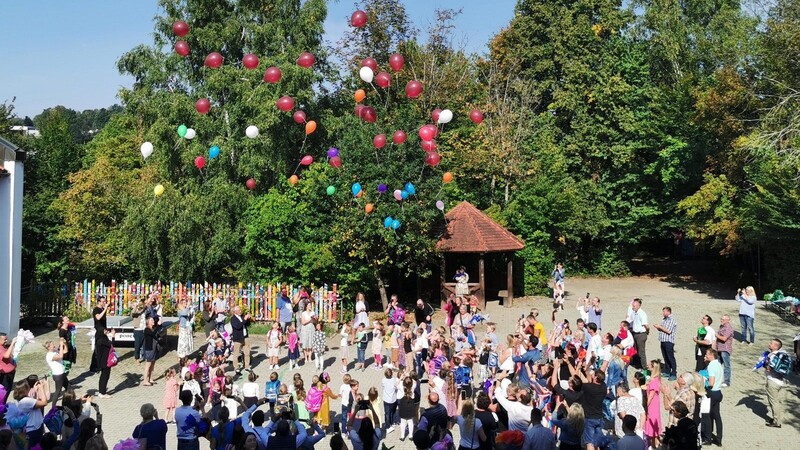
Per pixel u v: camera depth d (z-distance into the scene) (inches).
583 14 1807.3
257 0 1423.5
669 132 1668.3
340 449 434.6
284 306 1003.3
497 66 1887.3
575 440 467.2
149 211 1192.8
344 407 627.5
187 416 485.4
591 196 1772.9
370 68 775.7
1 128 1566.2
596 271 1813.5
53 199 1425.9
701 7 1711.4
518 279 1427.2
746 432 623.8
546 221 1487.5
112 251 1307.8
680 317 1143.0
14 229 1026.7
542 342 797.9
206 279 1264.8
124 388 788.0
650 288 1556.3
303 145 1407.5
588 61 1785.2
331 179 1200.2
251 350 967.6
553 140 1777.8
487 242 1246.3
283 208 1203.2
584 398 510.0
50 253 1343.5
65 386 713.6
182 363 751.7
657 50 1768.0
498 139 1642.5
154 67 1359.5
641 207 1756.9
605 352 661.9
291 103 816.9
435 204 1205.7
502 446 452.1
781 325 1058.1
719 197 1403.8
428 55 1780.3
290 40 1429.6
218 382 636.1
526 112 1742.1
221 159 1321.4
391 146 1207.6
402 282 1400.1
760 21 1343.5
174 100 1323.8
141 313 931.3
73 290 1176.8
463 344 794.2
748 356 887.1
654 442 548.7
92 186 1342.3
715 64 1616.6
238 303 1138.7
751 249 1428.4
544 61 1827.0
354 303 1214.3
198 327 1114.1
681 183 1656.0
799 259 1275.8
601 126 1766.7
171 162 1378.0
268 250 1200.2
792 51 1219.2
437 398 499.2
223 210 1294.3
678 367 834.2
